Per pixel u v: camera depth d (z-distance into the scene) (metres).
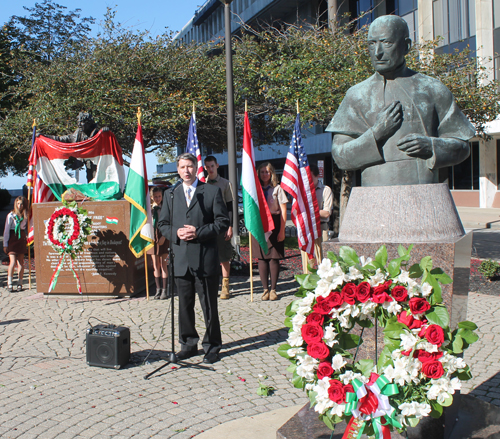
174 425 3.47
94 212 7.73
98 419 3.59
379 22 3.35
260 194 7.17
